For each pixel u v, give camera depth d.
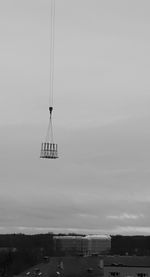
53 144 97.62
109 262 164.88
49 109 101.31
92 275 162.62
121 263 163.25
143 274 160.25
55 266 166.12
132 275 160.75
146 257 168.62
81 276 161.12
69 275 160.75
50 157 97.19
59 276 159.25
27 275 163.25
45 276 159.50
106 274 162.38
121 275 161.38
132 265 161.38
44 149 97.25
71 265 167.25
